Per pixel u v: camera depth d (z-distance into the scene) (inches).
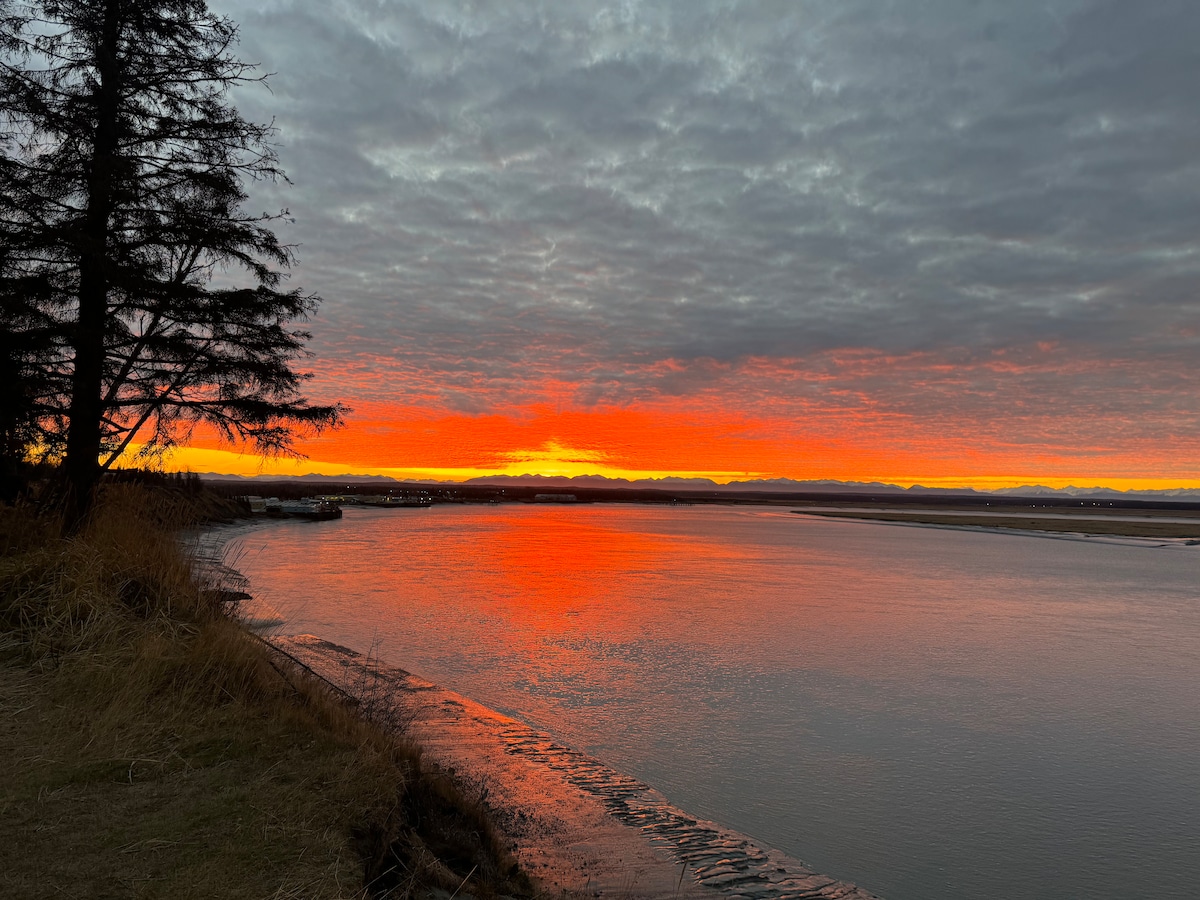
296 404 533.6
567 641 817.5
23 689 252.7
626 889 266.1
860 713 580.1
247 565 1434.5
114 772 209.0
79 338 448.1
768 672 703.7
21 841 168.7
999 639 904.9
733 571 1694.1
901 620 1036.5
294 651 589.9
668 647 806.5
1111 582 1611.7
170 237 490.9
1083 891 320.5
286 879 164.9
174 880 159.3
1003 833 378.0
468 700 522.9
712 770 445.4
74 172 457.7
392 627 840.9
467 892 205.2
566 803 350.9
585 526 4119.1
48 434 465.4
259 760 229.6
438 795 267.9
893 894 309.0
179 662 287.7
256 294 506.0
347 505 6373.0
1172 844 369.4
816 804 404.8
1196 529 4557.1
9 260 443.5
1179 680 708.0
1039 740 526.6
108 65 462.6
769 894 282.7
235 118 508.7
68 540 376.8
